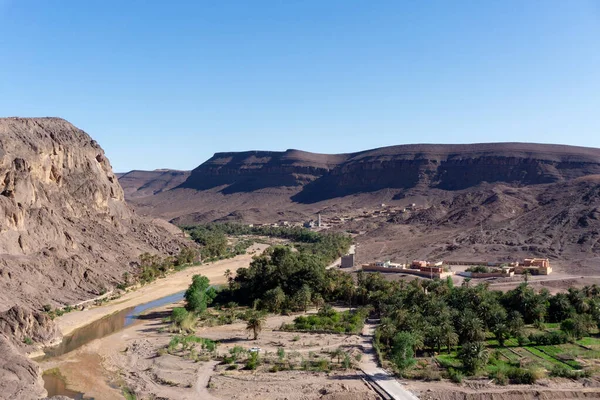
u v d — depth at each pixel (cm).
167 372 9688
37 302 14088
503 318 11194
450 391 8444
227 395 8581
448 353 10325
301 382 9012
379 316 14012
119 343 11719
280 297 14775
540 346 10744
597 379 8844
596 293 13838
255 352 10325
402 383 8875
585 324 11462
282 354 10206
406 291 13950
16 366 8562
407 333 9931
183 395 8638
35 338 11344
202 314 14225
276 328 12850
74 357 10725
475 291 13038
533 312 12188
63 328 12862
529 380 8812
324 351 10769
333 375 9319
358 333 12144
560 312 12562
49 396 8625
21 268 15112
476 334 10475
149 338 12069
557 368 9206
